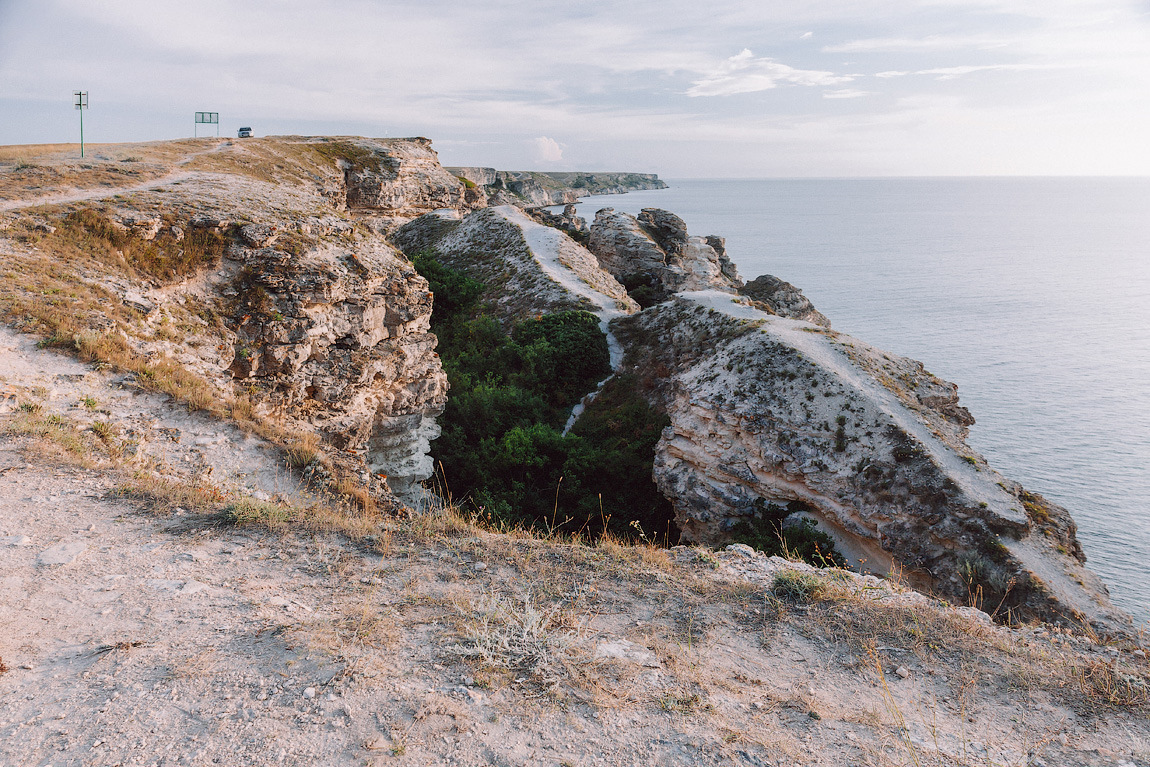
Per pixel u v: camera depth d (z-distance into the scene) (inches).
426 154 3112.7
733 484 940.6
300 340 708.7
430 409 908.6
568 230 3147.1
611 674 205.6
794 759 169.6
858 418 852.6
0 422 399.5
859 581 313.9
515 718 179.9
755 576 303.1
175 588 247.0
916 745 179.2
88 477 358.0
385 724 173.0
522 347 1517.0
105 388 496.4
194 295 693.3
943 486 737.0
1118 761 176.4
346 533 315.6
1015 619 629.6
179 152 1715.1
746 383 976.3
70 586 244.2
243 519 318.0
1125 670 228.4
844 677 216.2
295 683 189.3
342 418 746.2
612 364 1502.2
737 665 219.5
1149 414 3149.6
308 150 2516.0
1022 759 175.9
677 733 177.6
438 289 1814.7
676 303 1499.8
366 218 2630.4
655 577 286.7
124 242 698.8
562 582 273.7
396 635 220.5
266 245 756.0
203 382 570.6
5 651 200.1
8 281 574.6
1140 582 1724.9
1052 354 4355.3
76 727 166.9
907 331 4945.9
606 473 1120.2
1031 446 2770.7
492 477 1075.3
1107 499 2258.9
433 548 303.1
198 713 174.1
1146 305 6077.8
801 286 6811.0
